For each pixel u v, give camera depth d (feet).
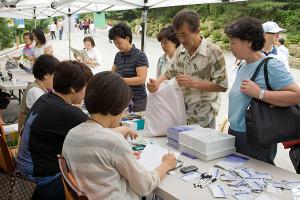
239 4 47.24
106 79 4.65
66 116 6.08
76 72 6.19
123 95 4.69
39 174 6.19
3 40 60.90
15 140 10.07
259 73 6.26
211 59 7.83
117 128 6.49
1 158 6.64
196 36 7.85
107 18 68.69
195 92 8.20
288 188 5.18
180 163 6.08
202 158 6.27
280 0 46.26
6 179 6.12
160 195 5.11
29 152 6.29
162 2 14.05
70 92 6.29
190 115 8.34
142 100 11.30
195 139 6.40
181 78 7.69
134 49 11.45
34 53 20.97
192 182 5.32
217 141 6.36
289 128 5.98
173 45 10.86
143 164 5.90
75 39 73.46
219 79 7.74
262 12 46.57
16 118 17.92
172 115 7.74
